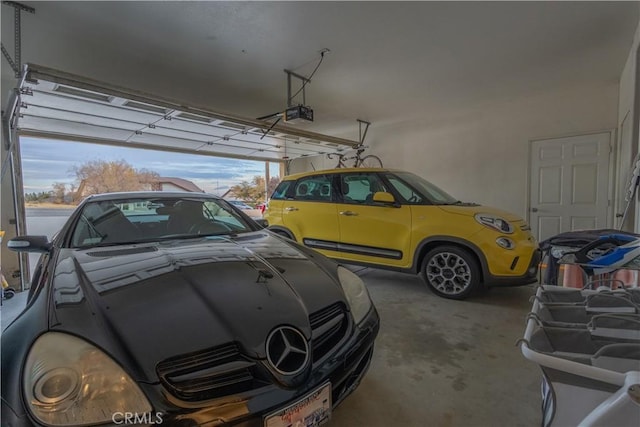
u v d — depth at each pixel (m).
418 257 3.71
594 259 2.17
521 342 1.16
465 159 6.66
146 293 1.31
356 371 1.55
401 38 3.41
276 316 1.31
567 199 5.51
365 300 1.82
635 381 0.90
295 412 1.18
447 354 2.38
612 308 1.44
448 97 5.45
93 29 3.08
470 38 3.44
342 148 7.95
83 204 2.31
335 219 4.27
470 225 3.42
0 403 0.93
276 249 2.05
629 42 3.59
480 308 3.31
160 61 3.82
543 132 5.67
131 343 1.07
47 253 1.97
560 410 1.07
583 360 1.09
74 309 1.19
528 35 3.41
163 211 2.43
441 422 1.68
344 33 3.28
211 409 1.03
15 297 3.81
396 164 7.74
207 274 1.51
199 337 1.14
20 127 5.27
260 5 2.77
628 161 3.90
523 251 3.22
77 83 3.24
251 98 5.31
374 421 1.69
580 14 3.03
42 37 3.20
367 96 5.34
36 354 1.02
